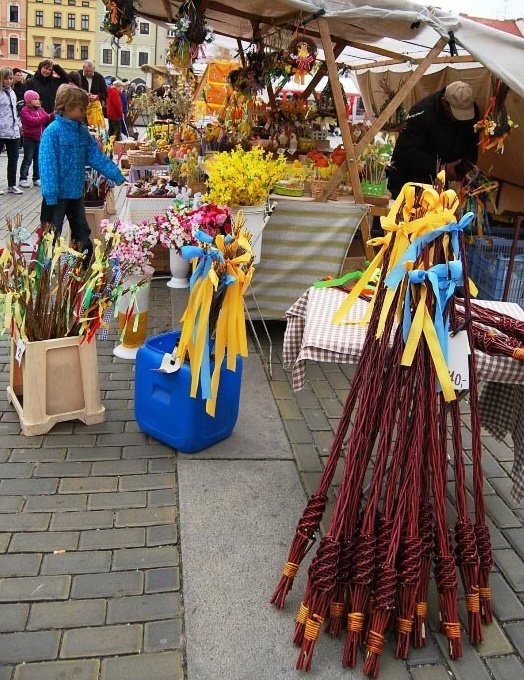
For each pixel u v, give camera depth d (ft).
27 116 32.76
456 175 19.34
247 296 15.94
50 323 10.85
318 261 15.67
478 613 7.47
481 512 7.72
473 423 7.66
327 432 11.99
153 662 6.95
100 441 10.99
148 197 18.84
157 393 10.91
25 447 10.65
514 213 21.99
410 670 7.08
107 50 197.57
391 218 7.49
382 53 19.86
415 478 7.13
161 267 20.35
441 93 18.29
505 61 14.39
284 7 15.53
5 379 13.05
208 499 9.71
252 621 7.55
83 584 7.91
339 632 7.38
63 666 6.82
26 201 29.86
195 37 14.60
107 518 9.12
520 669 7.21
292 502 9.81
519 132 19.94
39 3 200.95
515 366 8.05
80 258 11.25
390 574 6.95
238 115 19.53
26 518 8.98
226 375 10.85
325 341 8.57
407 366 7.27
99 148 18.66
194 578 8.13
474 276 20.21
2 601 7.57
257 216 13.76
